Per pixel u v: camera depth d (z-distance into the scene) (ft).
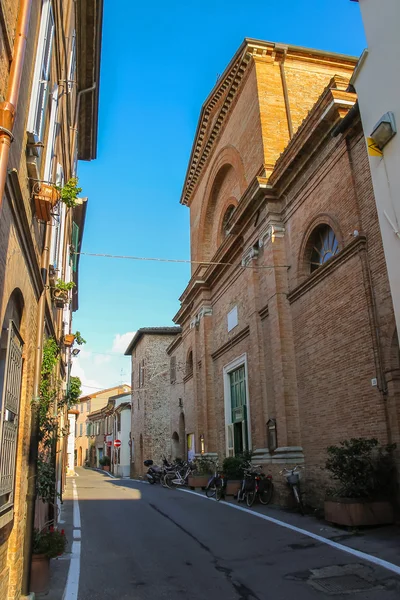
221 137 75.31
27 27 14.84
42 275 24.90
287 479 40.93
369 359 35.68
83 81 48.75
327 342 41.73
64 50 29.91
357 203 38.52
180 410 102.63
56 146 28.60
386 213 28.25
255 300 56.90
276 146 56.90
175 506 49.26
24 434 19.43
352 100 40.91
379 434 34.06
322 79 62.18
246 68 63.46
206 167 83.51
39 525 27.27
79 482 101.60
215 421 74.54
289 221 51.13
